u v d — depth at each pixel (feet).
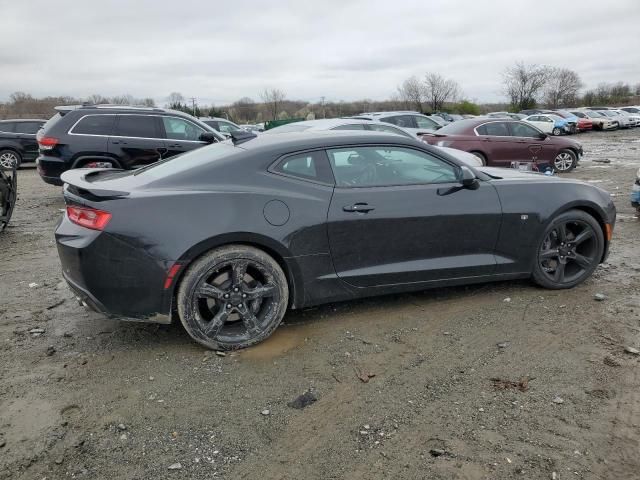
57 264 18.89
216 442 8.92
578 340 12.32
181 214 11.31
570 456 8.46
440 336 12.65
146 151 30.71
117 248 11.07
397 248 13.23
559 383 10.55
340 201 12.58
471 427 9.22
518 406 9.80
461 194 13.80
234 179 12.00
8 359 11.66
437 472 8.16
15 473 8.17
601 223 15.62
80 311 14.38
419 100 225.15
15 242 22.29
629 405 9.78
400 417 9.55
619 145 81.92
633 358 11.46
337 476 8.13
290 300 12.66
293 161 12.53
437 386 10.53
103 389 10.48
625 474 8.07
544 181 15.01
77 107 30.40
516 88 240.94
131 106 31.50
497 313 13.88
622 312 13.83
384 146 13.39
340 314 13.94
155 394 10.31
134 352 11.98
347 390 10.43
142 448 8.76
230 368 11.28
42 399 10.12
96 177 13.96
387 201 12.99
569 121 117.19
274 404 9.98
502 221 14.17
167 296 11.35
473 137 40.81
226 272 11.81
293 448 8.77
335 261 12.69
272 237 11.84
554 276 15.26
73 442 8.89
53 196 35.65
